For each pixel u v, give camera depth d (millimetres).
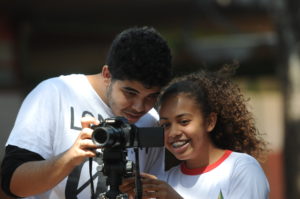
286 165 15609
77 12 19766
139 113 6742
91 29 20984
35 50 21078
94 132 6082
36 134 6801
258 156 8438
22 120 6887
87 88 7129
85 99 7082
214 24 21188
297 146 15492
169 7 20141
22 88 19484
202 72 8305
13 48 18875
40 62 21422
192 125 7574
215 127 8039
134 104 6652
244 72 23094
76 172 6965
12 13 18672
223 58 20750
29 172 6395
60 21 20109
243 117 8219
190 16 20625
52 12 19391
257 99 25531
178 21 20812
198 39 21375
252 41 20578
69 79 7168
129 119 6793
